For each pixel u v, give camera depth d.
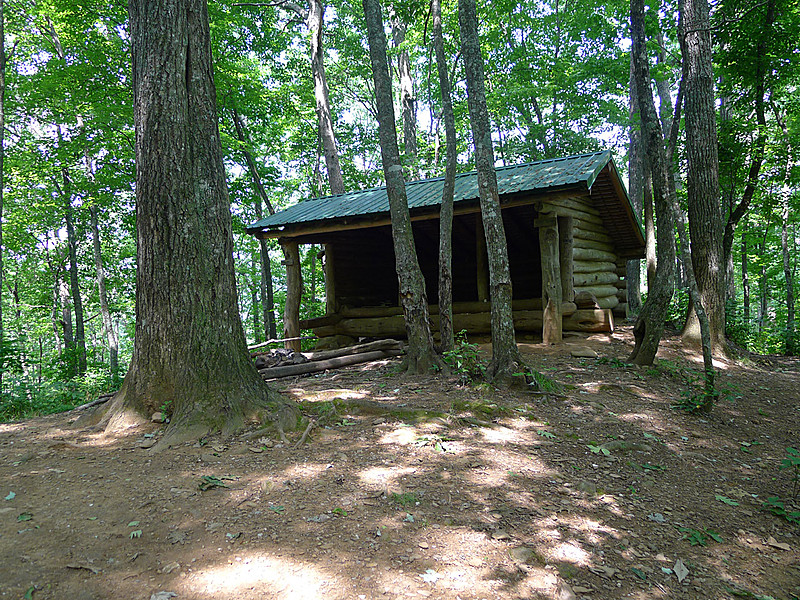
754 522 3.79
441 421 5.09
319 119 17.17
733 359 9.51
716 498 4.11
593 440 4.98
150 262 5.00
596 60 18.61
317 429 4.89
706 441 5.38
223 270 5.16
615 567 3.06
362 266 14.21
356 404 5.40
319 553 2.92
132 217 16.45
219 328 5.04
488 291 10.91
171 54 4.97
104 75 13.51
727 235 11.98
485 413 5.38
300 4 20.48
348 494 3.64
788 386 8.02
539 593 2.74
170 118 4.96
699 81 9.76
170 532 3.07
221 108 16.23
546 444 4.80
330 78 24.11
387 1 10.77
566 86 19.33
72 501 3.42
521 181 9.52
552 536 3.30
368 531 3.18
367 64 22.97
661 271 7.80
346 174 23.28
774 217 13.03
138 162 5.07
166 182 4.96
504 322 6.41
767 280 20.17
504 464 4.30
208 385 4.88
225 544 2.97
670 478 4.41
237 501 3.48
